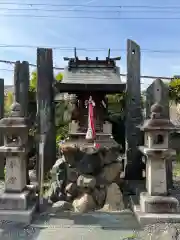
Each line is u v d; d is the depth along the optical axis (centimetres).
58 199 797
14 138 697
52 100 1016
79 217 691
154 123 670
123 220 671
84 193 774
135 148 932
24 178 723
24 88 760
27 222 649
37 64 1006
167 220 635
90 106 813
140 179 925
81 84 800
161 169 681
